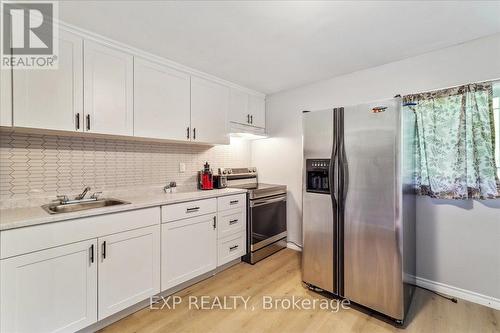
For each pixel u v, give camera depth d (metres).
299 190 3.27
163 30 1.84
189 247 2.28
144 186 2.55
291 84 3.13
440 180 2.13
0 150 1.75
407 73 2.37
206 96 2.73
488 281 1.99
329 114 2.12
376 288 1.88
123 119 2.04
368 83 2.62
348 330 1.74
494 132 1.91
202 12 1.62
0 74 1.49
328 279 2.14
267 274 2.60
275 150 3.52
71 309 1.56
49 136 1.96
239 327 1.77
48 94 1.67
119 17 1.67
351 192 1.99
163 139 2.38
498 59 1.93
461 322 1.80
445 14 1.66
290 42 2.04
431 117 2.17
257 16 1.68
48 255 1.47
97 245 1.67
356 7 1.58
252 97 3.36
